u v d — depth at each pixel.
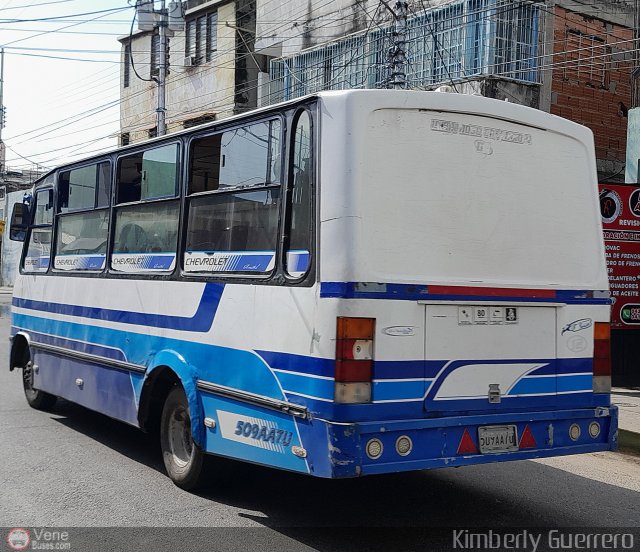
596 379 5.44
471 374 4.85
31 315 8.84
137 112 31.28
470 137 5.01
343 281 4.45
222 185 5.59
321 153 4.65
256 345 4.99
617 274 10.85
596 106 17.03
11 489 5.91
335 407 4.37
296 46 21.27
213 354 5.43
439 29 16.36
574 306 5.36
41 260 8.74
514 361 5.04
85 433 7.88
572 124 5.54
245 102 25.73
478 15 15.55
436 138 4.87
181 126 28.22
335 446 4.32
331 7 19.94
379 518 5.40
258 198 5.16
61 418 8.62
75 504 5.57
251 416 5.00
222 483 5.88
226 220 5.48
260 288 5.00
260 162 5.19
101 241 7.30
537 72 16.02
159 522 5.21
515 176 5.20
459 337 4.81
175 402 6.03
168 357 5.91
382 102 4.67
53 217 8.41
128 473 6.41
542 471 6.86
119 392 6.76
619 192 10.80
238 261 5.30
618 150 17.47
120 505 5.56
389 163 4.68
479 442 4.82
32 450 7.14
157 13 20.73
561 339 5.28
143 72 30.80
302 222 4.76
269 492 5.96
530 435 5.05
